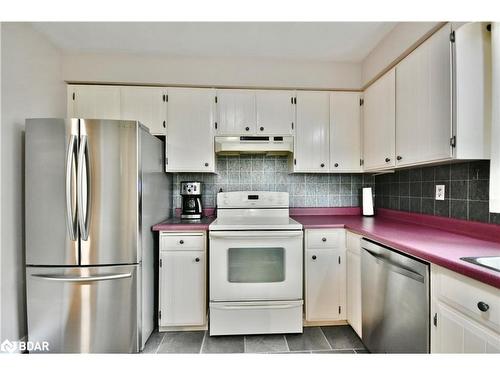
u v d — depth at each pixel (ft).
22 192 5.24
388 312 4.45
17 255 5.10
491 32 3.84
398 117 5.54
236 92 7.20
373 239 4.93
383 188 7.91
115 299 5.22
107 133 5.13
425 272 3.58
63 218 5.04
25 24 5.42
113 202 5.18
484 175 4.49
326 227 6.34
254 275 6.12
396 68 5.61
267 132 7.23
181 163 7.09
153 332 6.29
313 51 6.77
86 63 6.85
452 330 3.16
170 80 7.04
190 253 6.23
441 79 4.27
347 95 7.40
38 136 5.00
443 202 5.45
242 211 7.60
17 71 5.22
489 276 2.63
